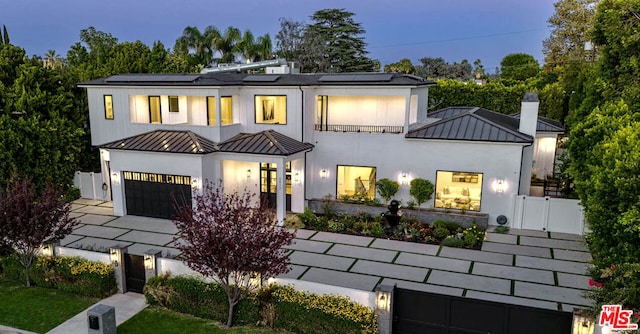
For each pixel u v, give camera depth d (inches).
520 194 878.4
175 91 893.2
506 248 710.5
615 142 473.4
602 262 426.3
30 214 565.0
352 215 872.3
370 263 656.4
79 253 587.8
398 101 907.4
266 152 815.1
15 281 601.6
